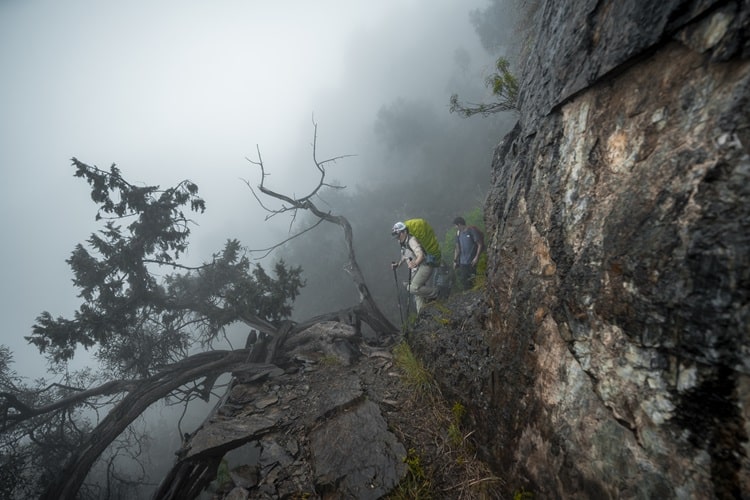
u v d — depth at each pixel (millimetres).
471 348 3273
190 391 6715
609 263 1588
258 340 6375
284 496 2928
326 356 5246
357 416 3646
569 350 1886
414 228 5445
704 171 1187
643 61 1573
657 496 1322
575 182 1977
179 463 3750
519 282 2510
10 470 6473
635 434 1433
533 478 2158
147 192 7770
